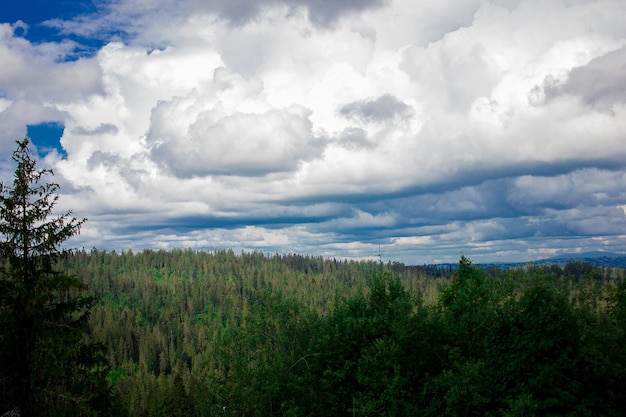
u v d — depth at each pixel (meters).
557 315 17.84
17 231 21.86
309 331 26.75
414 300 25.17
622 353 18.62
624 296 20.92
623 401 18.45
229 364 25.11
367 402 20.84
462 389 18.50
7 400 20.53
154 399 61.31
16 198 21.84
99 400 23.06
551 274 20.83
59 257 23.17
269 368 23.92
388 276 26.45
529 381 17.25
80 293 23.27
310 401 24.22
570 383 17.16
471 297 23.23
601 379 18.45
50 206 22.75
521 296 19.72
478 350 21.30
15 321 21.16
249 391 23.36
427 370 22.52
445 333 22.80
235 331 25.59
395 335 22.55
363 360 23.05
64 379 21.94
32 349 21.48
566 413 16.95
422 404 21.02
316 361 24.52
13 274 21.66
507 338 18.88
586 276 21.88
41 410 20.92
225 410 24.03
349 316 25.09
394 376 21.16
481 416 18.84
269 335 26.73
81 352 22.84
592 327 19.09
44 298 21.86
